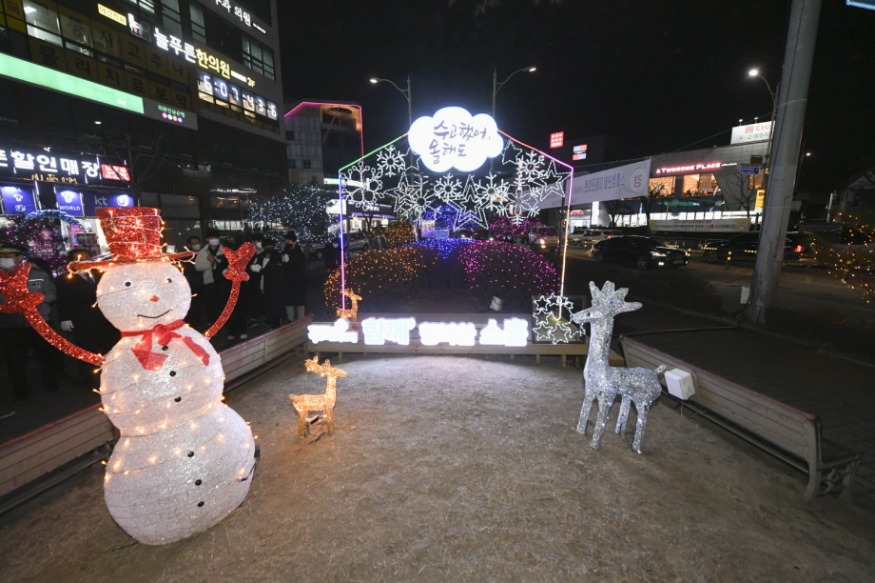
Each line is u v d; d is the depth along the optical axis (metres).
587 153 59.31
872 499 3.24
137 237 2.47
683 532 2.77
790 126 7.95
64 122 15.88
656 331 6.91
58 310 5.15
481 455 3.67
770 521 2.91
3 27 13.77
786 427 3.24
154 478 2.45
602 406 3.75
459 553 2.58
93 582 2.40
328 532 2.75
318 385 5.34
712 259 21.41
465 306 8.85
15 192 14.05
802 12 7.50
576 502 3.05
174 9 20.97
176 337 2.57
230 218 25.39
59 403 4.91
